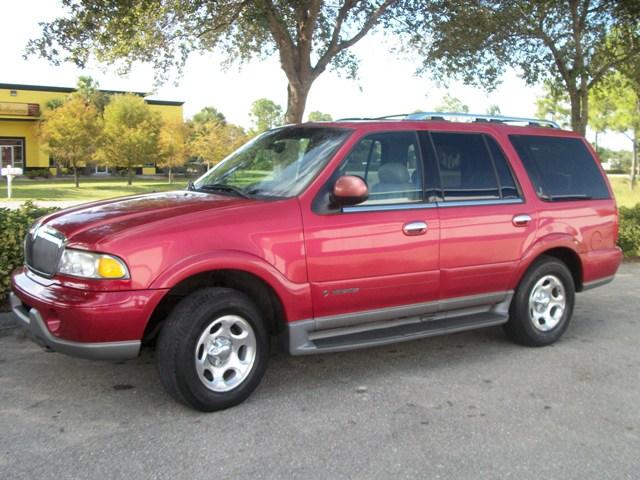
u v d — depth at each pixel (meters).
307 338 4.38
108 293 3.68
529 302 5.48
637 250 11.01
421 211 4.79
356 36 10.72
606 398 4.45
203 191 4.82
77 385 4.45
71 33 9.40
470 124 5.32
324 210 4.36
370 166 4.66
